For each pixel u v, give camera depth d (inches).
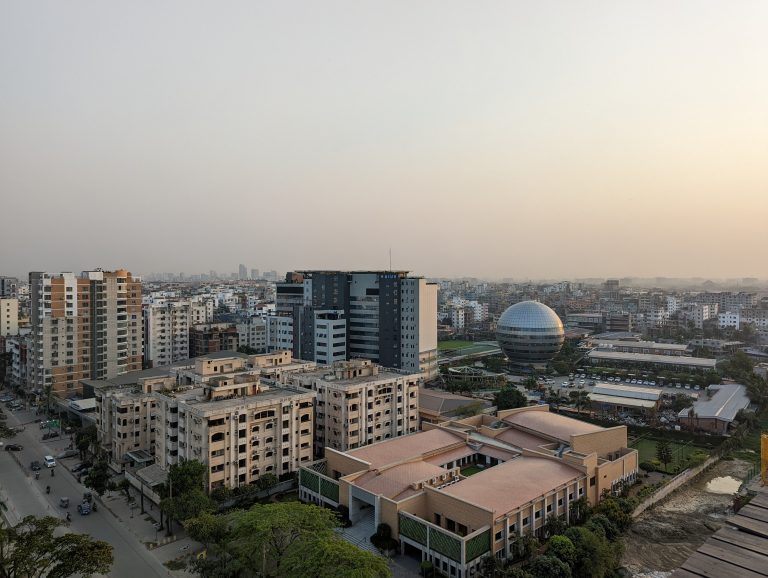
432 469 3907.5
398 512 3339.1
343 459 4133.9
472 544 2987.2
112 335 7623.0
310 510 2861.7
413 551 3321.9
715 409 6092.5
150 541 3484.3
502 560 3159.5
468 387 7628.0
